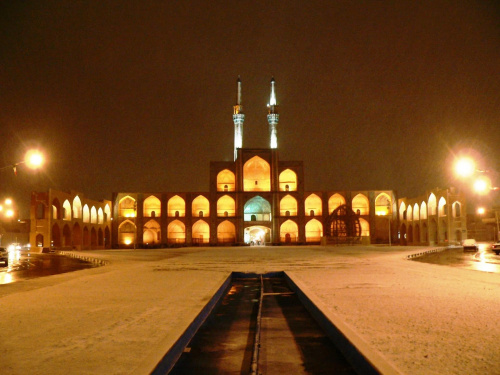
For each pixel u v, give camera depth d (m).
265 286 14.45
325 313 7.37
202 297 9.48
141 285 11.80
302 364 5.69
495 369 4.34
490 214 58.88
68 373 4.36
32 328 6.37
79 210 52.44
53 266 23.08
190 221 58.12
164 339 5.66
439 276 13.62
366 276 13.80
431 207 52.03
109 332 6.09
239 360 5.95
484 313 7.17
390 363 4.48
